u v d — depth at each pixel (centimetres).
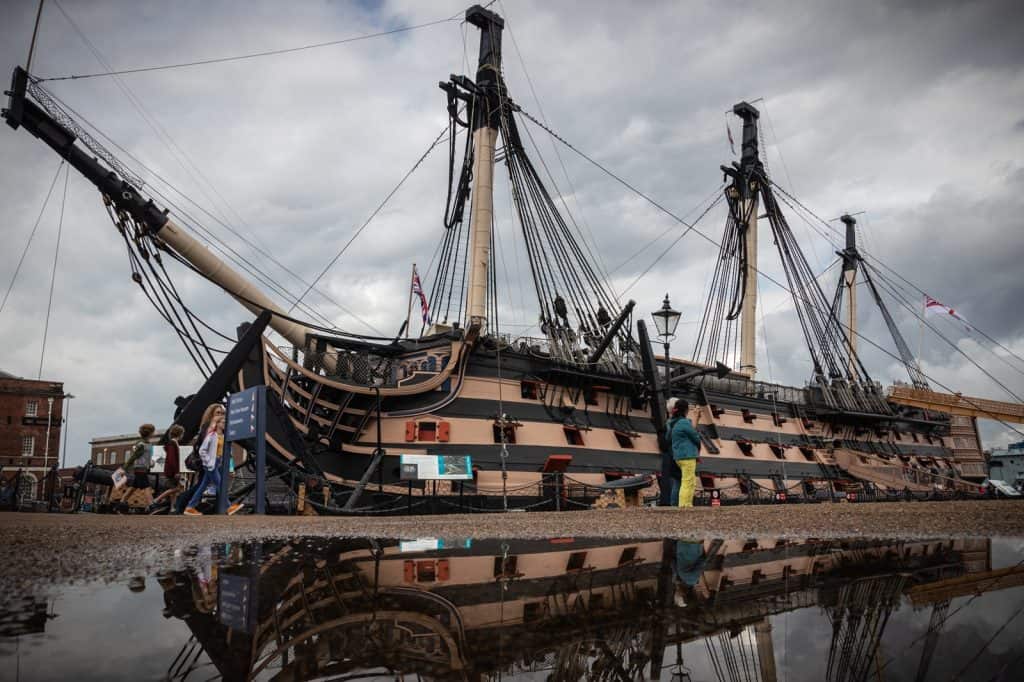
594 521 1135
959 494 5788
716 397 5062
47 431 8175
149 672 191
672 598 317
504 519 1316
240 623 270
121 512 2266
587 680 181
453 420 3388
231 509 1902
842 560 469
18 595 344
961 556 483
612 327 3841
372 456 3180
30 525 989
